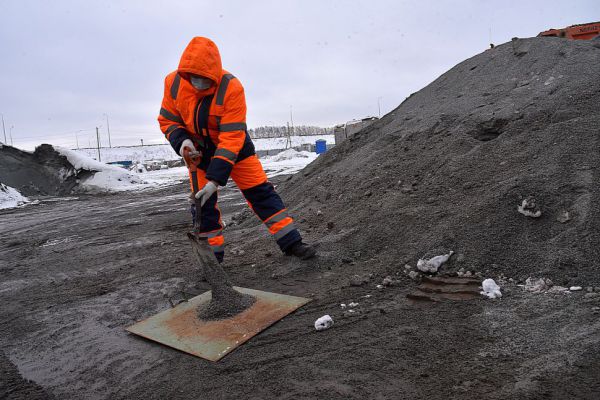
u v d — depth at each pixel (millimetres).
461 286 3275
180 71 3508
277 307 3367
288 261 4398
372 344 2680
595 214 3445
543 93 5195
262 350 2779
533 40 6613
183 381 2533
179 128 3992
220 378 2516
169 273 4816
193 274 4645
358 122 21047
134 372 2709
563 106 4797
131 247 6598
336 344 2736
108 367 2811
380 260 4020
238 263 4648
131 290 4355
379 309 3156
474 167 4652
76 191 21406
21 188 21391
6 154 22062
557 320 2652
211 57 3504
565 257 3262
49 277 5266
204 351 2822
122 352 2998
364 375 2367
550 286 3109
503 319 2770
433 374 2305
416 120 6566
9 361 3045
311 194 6395
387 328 2857
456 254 3670
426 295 3236
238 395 2326
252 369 2568
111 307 3926
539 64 5918
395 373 2354
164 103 4070
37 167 22312
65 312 3924
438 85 7484
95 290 4492
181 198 14750
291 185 7883
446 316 2920
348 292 3555
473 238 3717
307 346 2758
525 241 3535
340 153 7777
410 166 5406
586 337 2422
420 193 4734
